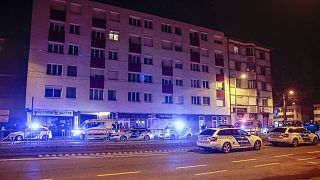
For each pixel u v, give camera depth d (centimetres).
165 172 1134
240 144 1922
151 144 2255
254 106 5981
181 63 5259
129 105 4609
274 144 2455
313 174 1126
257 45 6241
